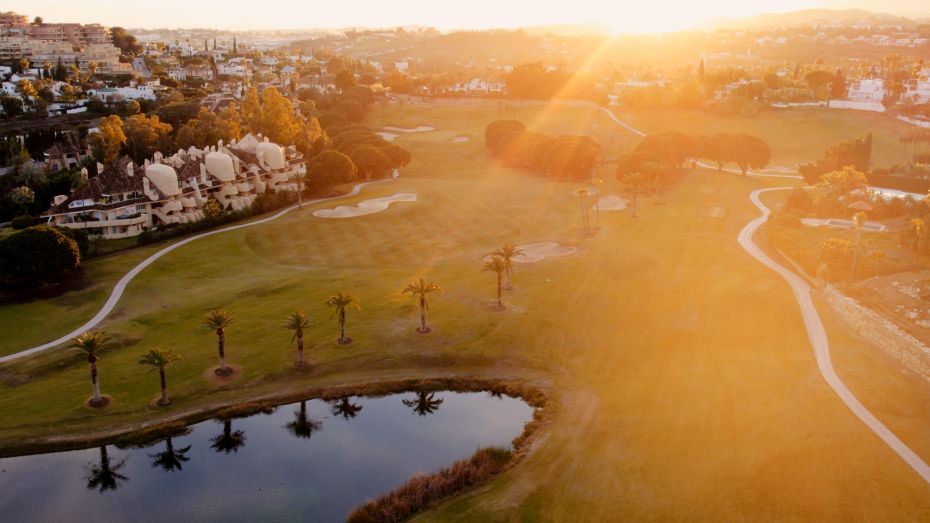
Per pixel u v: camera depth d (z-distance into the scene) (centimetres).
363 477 5425
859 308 7819
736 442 5478
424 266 10238
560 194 15175
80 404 6391
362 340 7594
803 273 9525
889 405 5947
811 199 12950
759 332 7606
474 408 6488
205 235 11838
